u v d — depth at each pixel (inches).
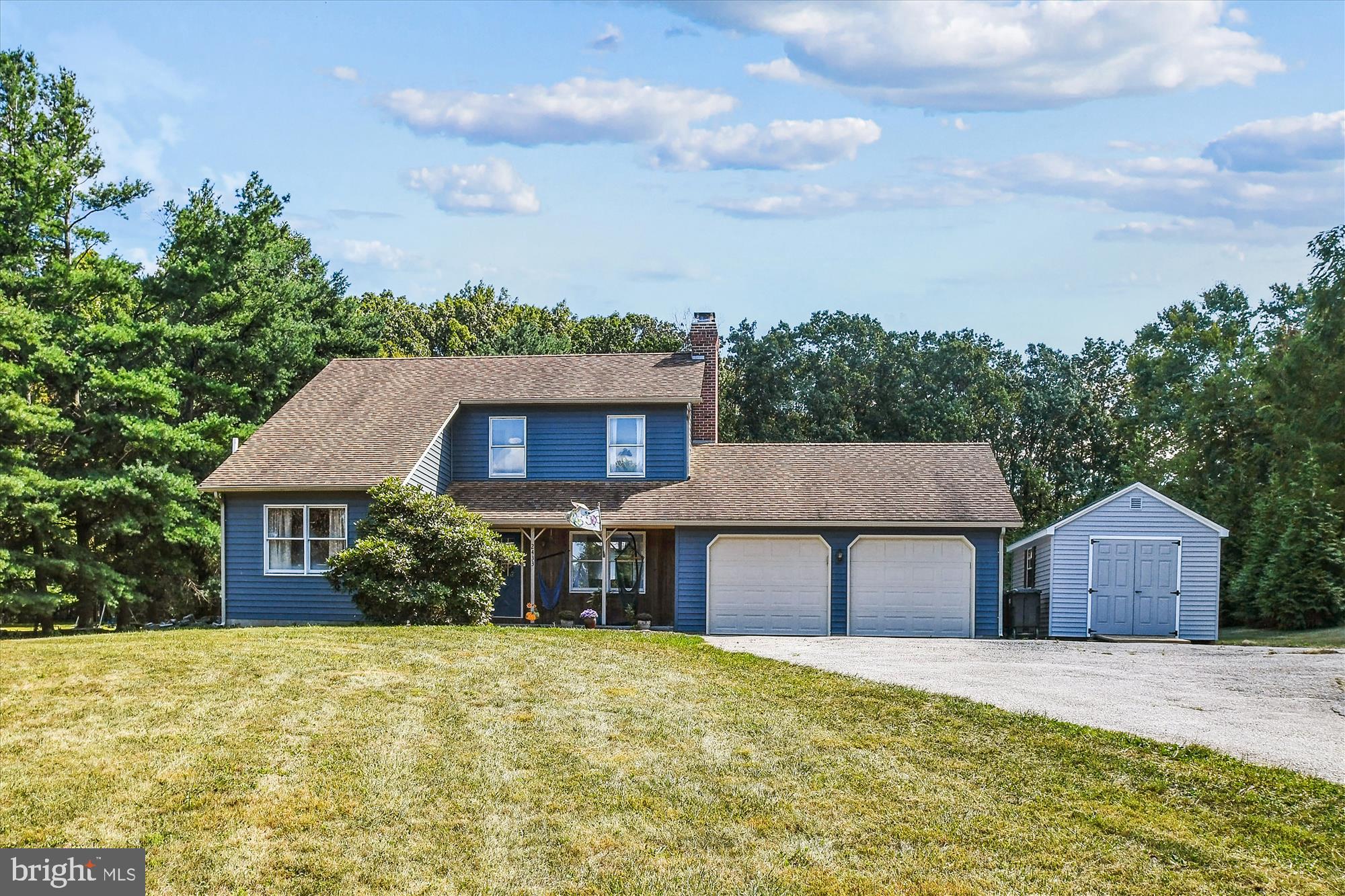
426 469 1027.3
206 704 520.4
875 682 606.5
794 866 348.8
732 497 1039.0
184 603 1295.5
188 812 385.7
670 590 1055.0
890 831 377.4
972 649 786.2
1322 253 1359.5
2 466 1043.9
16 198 1194.6
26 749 449.7
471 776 425.4
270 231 1558.8
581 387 1099.9
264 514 1007.0
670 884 335.9
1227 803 398.9
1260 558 1151.0
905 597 1002.1
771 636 936.9
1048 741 475.5
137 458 1158.3
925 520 987.3
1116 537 984.3
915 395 2060.8
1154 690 585.6
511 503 1042.1
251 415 1341.0
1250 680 620.1
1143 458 1845.5
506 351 2226.9
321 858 350.6
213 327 1253.1
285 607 1002.1
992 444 2063.2
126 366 1209.4
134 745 455.8
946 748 471.5
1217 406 1674.5
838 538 1007.6
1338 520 1087.0
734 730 497.7
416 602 829.8
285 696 539.5
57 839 362.3
